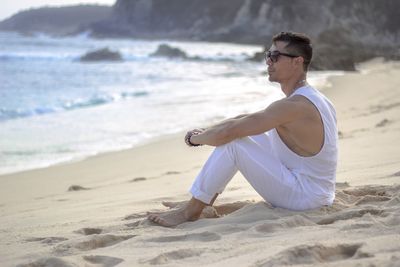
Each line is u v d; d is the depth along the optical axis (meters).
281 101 3.36
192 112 15.92
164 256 2.56
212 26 157.75
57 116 15.76
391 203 3.42
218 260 2.47
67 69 41.06
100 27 184.88
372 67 42.16
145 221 3.52
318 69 39.78
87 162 9.74
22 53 60.91
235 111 15.91
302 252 2.32
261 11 128.62
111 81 29.86
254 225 3.10
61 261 2.52
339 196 3.81
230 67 45.19
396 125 9.98
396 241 2.40
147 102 18.81
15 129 13.45
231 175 3.46
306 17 120.19
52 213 4.99
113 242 3.07
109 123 14.29
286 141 3.43
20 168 9.38
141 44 117.31
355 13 117.81
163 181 6.78
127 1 186.12
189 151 10.28
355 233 2.67
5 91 23.64
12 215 5.25
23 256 2.81
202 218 3.55
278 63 3.45
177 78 31.94
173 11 177.88
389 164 5.73
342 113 13.85
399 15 119.00
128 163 9.43
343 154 7.04
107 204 5.19
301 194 3.37
